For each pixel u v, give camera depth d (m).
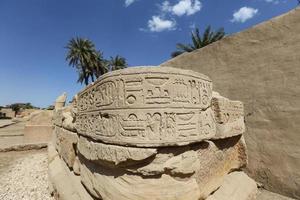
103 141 2.50
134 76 2.31
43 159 6.62
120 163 2.28
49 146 6.70
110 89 2.45
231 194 3.12
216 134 3.02
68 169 4.00
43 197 3.73
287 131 3.67
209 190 2.85
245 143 4.02
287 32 3.76
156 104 2.26
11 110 36.91
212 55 5.12
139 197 2.21
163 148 2.30
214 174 3.04
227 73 4.73
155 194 2.21
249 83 4.29
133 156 2.21
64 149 4.42
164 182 2.26
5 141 10.33
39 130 9.40
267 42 4.04
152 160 2.26
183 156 2.39
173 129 2.29
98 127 2.65
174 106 2.33
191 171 2.39
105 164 2.46
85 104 3.21
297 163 3.52
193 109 2.49
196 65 5.47
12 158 6.95
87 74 23.23
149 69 2.30
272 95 3.90
